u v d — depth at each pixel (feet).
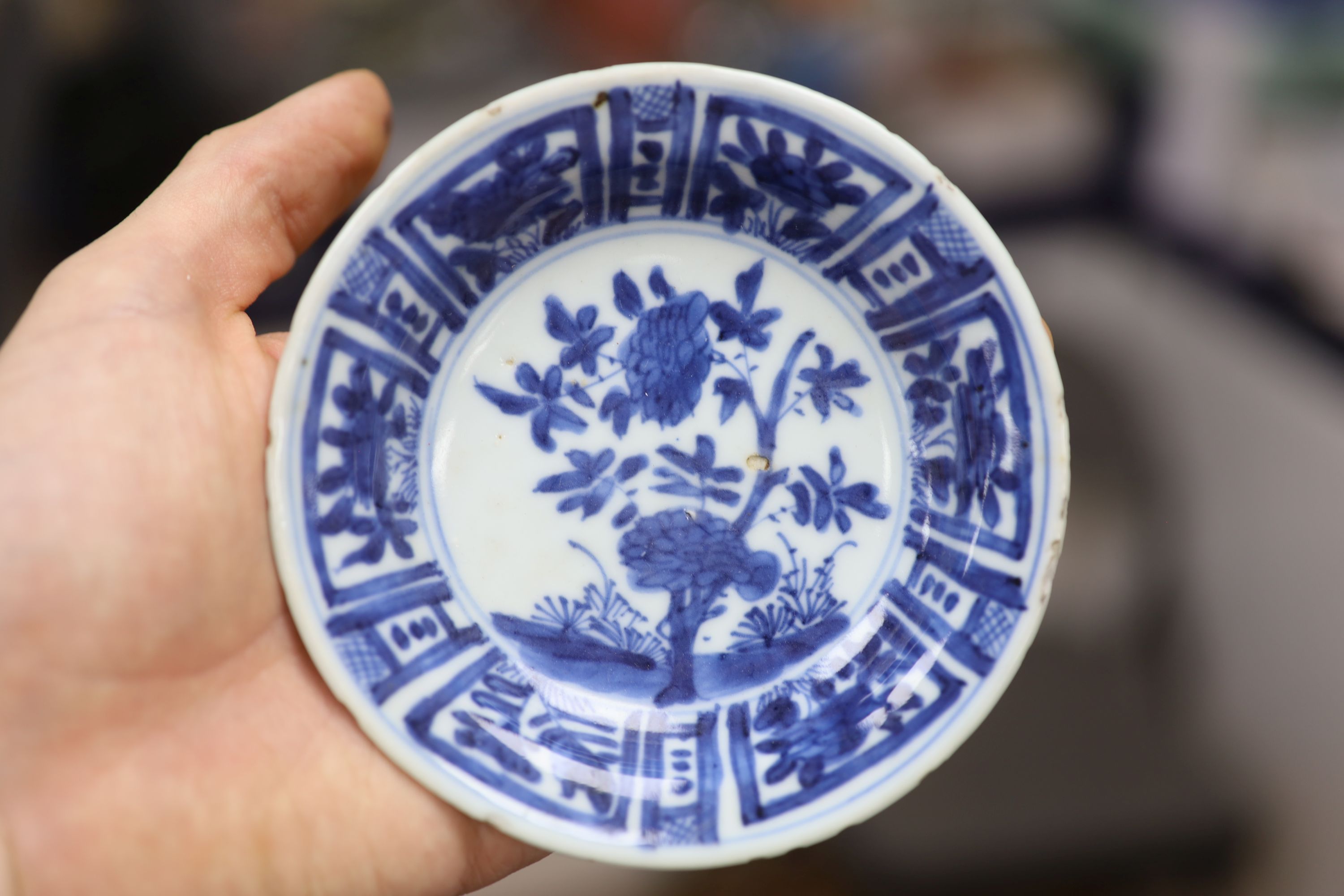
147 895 1.07
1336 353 1.62
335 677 1.06
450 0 1.64
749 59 1.64
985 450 1.10
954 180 1.68
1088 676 1.55
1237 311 1.66
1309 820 1.52
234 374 1.11
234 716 1.09
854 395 1.15
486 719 1.09
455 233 1.10
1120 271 1.69
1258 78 1.65
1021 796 1.47
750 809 1.07
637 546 1.14
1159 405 1.64
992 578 1.09
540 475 1.14
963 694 1.08
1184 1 1.67
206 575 1.07
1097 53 1.68
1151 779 1.48
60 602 1.03
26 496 1.03
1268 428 1.62
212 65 1.57
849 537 1.14
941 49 1.69
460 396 1.13
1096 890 1.53
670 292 1.15
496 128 1.07
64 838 1.06
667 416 1.15
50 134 1.54
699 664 1.13
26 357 1.05
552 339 1.14
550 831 1.06
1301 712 1.57
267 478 1.06
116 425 1.05
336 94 1.19
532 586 1.13
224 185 1.14
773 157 1.10
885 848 1.45
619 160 1.10
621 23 1.64
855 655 1.12
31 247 1.55
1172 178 1.68
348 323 1.08
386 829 1.11
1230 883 1.50
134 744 1.07
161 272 1.10
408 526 1.11
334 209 1.21
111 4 1.55
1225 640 1.60
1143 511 1.61
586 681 1.12
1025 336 1.08
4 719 1.04
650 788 1.08
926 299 1.11
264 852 1.09
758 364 1.15
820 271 1.14
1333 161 1.66
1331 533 1.59
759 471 1.15
